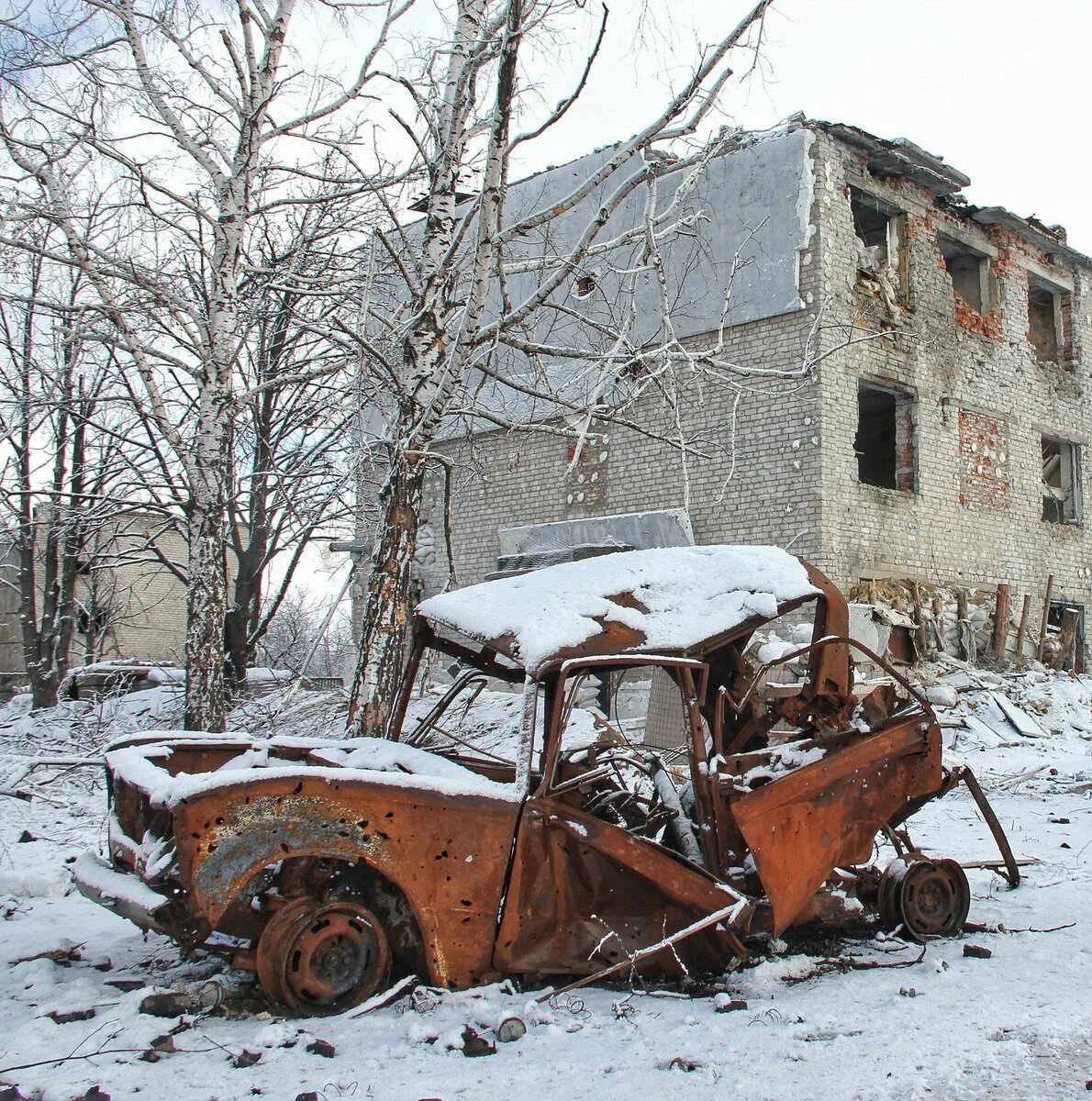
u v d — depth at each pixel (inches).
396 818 178.2
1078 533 899.4
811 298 657.0
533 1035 166.2
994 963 204.7
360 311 407.8
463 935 182.4
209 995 177.3
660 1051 158.1
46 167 370.6
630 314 344.5
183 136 372.8
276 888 182.2
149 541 617.9
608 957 190.5
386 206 348.2
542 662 195.2
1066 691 735.7
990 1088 142.4
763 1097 139.9
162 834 185.8
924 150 715.4
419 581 349.7
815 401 645.9
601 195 740.0
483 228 289.9
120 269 384.2
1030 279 909.8
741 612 207.8
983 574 784.3
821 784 211.2
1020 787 484.7
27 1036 161.9
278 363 536.1
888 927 227.8
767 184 681.0
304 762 225.0
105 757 218.7
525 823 188.9
